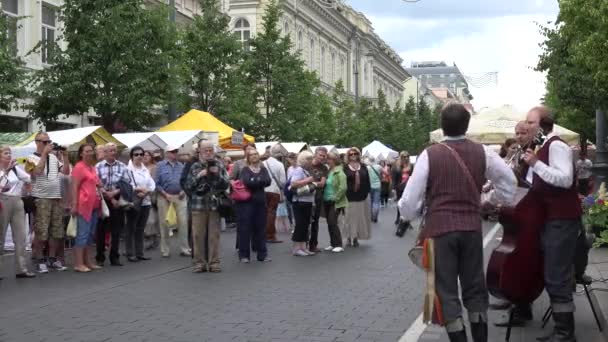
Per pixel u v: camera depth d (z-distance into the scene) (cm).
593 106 2395
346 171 1554
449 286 545
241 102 3114
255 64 3641
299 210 1413
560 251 636
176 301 919
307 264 1284
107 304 902
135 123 2241
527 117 656
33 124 2495
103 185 1296
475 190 552
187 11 3584
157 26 2142
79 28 2108
